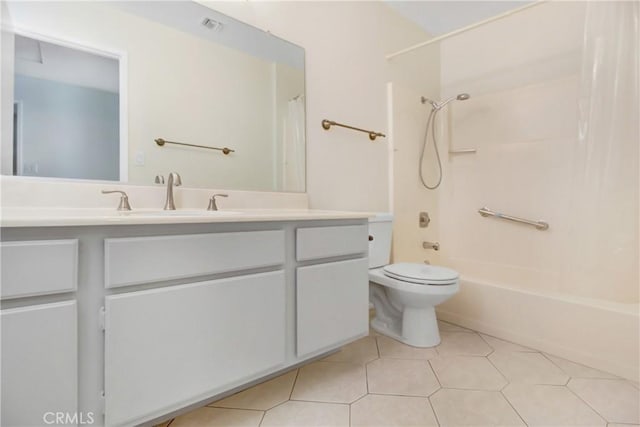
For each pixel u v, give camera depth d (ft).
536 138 7.41
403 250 7.90
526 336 5.84
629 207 5.39
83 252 2.69
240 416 3.89
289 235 4.10
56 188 3.84
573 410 4.00
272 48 5.73
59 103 3.94
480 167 8.35
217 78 5.14
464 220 8.60
